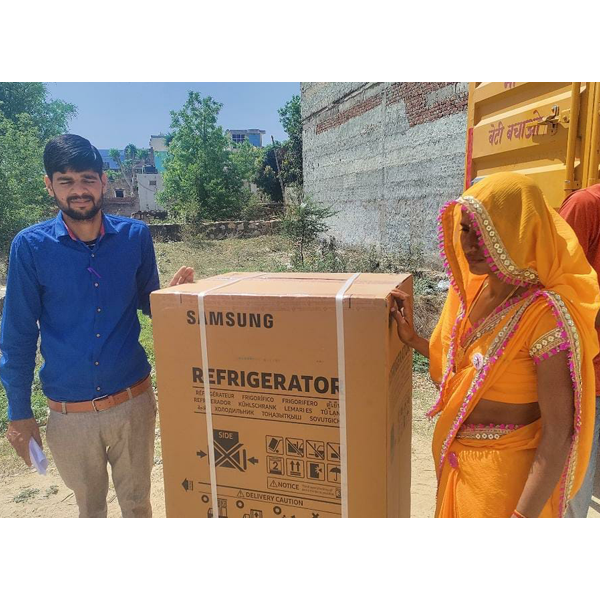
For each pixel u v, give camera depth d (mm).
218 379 1700
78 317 2141
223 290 1720
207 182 25297
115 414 2223
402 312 1753
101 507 2355
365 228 10133
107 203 33469
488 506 1552
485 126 3707
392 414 1646
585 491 2133
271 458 1686
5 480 3605
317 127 12242
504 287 1578
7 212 12500
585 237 2082
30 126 17109
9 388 2146
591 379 1462
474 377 1585
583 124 2617
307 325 1574
